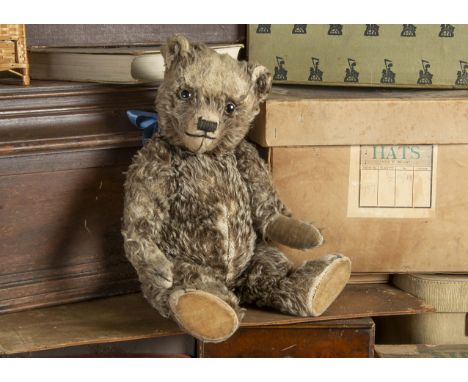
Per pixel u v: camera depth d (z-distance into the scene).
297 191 1.16
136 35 1.37
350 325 1.10
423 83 1.25
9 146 1.07
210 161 1.09
